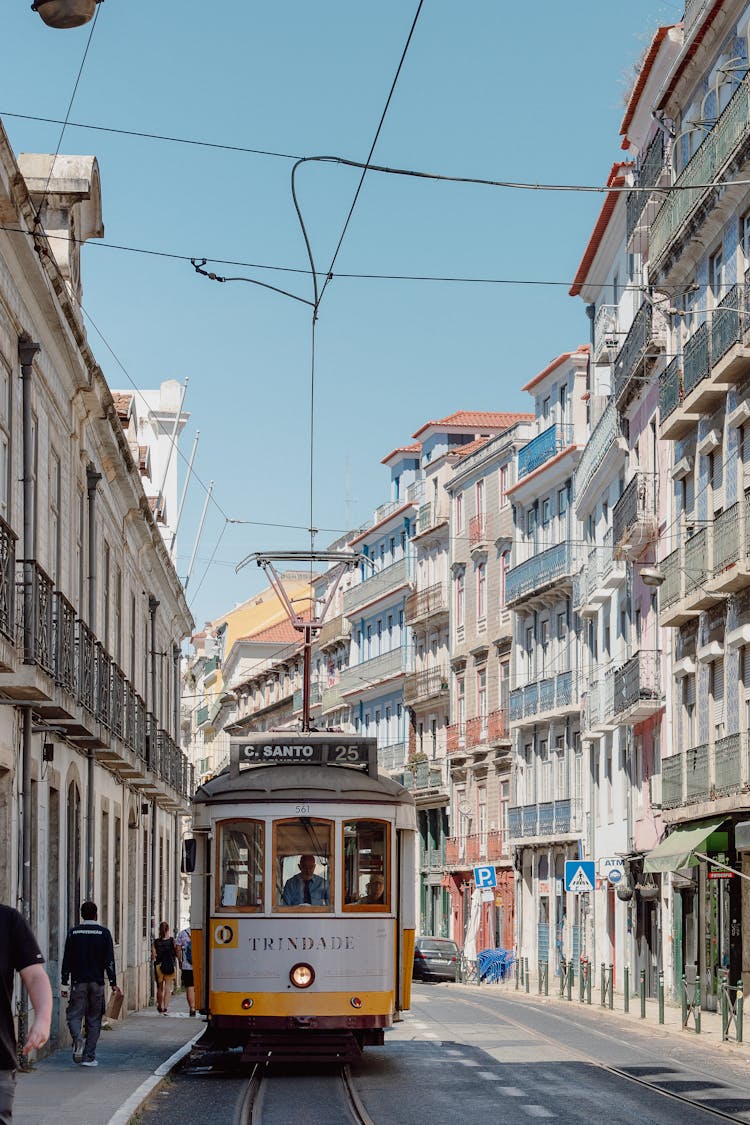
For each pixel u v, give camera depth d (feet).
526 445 197.36
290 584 380.99
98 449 93.71
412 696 237.45
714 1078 64.59
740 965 101.60
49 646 65.92
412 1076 64.85
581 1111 52.70
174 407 174.40
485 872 163.32
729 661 106.42
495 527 211.41
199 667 416.87
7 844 65.41
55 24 35.53
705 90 115.03
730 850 102.22
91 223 91.30
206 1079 64.54
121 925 106.83
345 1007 64.13
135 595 118.73
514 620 199.52
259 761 68.44
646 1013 108.99
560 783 180.45
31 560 61.52
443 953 184.44
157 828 132.46
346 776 66.95
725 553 103.35
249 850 65.57
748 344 99.71
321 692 291.79
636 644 143.43
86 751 87.86
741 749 100.99
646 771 137.69
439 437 244.42
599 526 163.63
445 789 222.07
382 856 66.03
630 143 142.82
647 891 128.98
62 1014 77.77
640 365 133.49
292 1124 49.47
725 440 108.37
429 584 239.71
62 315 73.31
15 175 59.98
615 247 152.56
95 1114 48.11
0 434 63.77
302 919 64.64
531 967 186.39
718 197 104.78
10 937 24.72
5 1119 24.45
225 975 64.39
